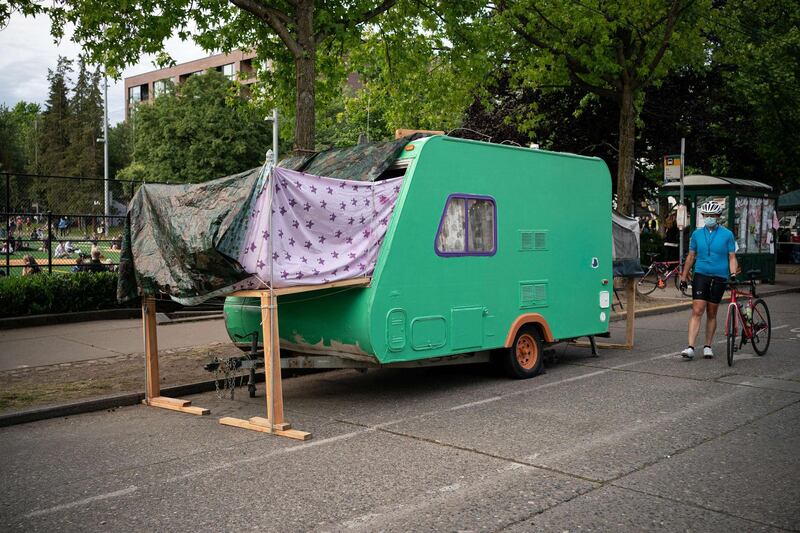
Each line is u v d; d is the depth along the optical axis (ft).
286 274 21.44
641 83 54.34
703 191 66.13
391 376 30.19
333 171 26.04
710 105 76.43
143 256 24.57
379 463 17.85
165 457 18.75
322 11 34.50
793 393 25.29
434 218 25.23
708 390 25.90
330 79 44.19
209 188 22.81
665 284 64.49
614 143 81.00
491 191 27.37
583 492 15.51
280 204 21.56
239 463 18.08
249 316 27.45
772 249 71.61
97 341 36.96
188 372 29.40
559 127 79.41
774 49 67.15
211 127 142.41
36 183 58.13
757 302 33.12
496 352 28.60
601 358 33.53
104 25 35.86
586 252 31.94
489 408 23.67
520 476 16.63
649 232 84.33
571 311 31.09
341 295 23.93
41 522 14.26
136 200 25.20
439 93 57.88
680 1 48.39
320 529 13.67
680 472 16.78
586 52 52.65
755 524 13.71
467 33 44.80
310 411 23.91
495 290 27.45
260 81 43.55
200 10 36.81
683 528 13.53
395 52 46.03
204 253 21.38
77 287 44.75
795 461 17.54
